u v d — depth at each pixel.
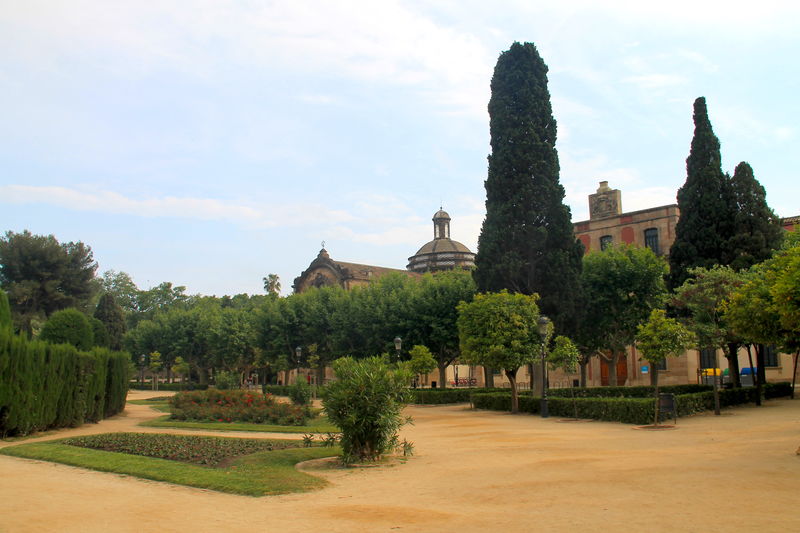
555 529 7.16
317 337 57.66
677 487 9.41
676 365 48.59
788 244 29.17
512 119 37.94
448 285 46.47
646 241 53.50
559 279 35.81
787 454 12.70
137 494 10.17
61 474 12.36
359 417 13.82
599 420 23.88
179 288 122.56
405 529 7.49
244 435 20.12
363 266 85.62
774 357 45.72
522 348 28.59
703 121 37.81
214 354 70.25
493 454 14.59
